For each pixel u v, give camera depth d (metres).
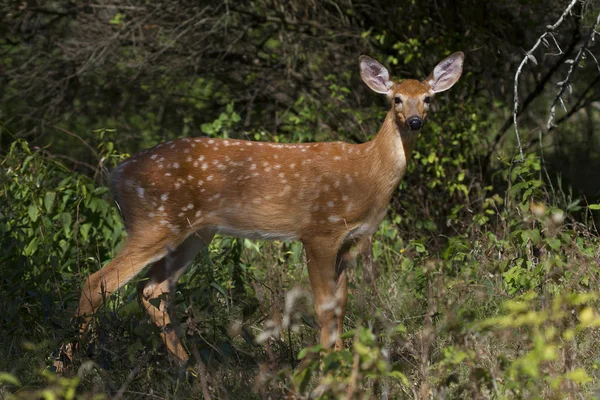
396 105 10.68
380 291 11.12
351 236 10.69
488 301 10.19
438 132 17.16
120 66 20.55
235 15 19.91
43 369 8.68
